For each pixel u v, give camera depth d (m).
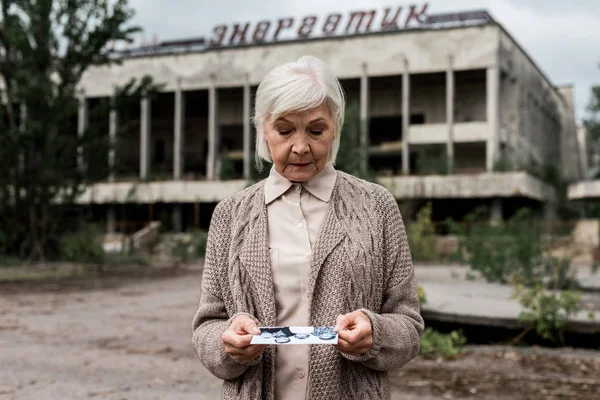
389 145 42.38
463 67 39.53
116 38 22.70
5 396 5.04
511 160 38.91
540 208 43.50
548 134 55.00
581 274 15.69
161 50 47.22
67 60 22.67
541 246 12.62
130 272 20.39
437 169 37.91
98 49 22.72
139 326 8.79
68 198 23.31
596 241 26.92
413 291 2.11
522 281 10.91
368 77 41.69
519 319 6.65
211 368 2.01
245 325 1.83
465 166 43.84
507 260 12.38
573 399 4.80
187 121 50.38
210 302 2.13
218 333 2.01
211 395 5.10
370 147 42.41
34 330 8.41
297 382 2.01
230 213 2.17
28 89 21.03
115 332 8.25
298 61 1.98
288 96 1.88
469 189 36.69
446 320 7.05
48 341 7.56
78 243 22.47
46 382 5.51
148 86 23.78
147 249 33.66
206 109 50.31
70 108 22.38
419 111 44.53
